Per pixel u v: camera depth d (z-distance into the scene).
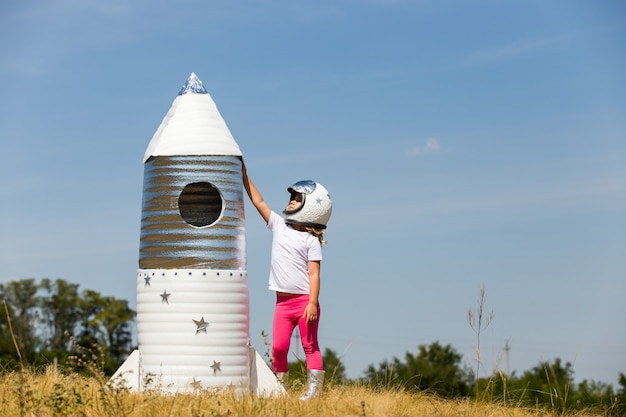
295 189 9.24
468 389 35.34
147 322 9.02
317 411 7.97
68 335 8.83
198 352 8.88
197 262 8.98
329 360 24.45
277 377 9.25
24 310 62.72
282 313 9.18
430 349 39.00
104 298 65.81
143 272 9.12
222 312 8.98
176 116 9.30
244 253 9.34
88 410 7.79
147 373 8.74
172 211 9.03
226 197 9.14
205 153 9.11
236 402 8.12
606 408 10.80
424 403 9.24
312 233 9.22
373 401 8.83
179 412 7.66
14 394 8.05
